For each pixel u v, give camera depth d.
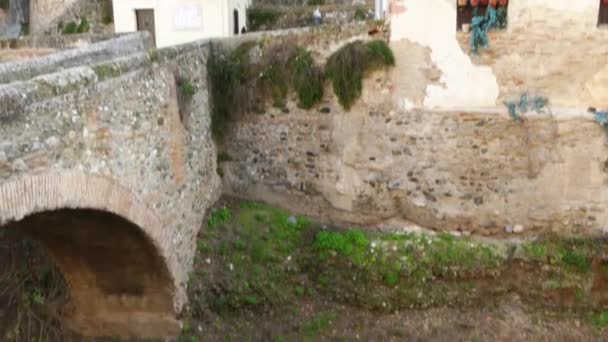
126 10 14.78
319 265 8.88
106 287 8.45
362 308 8.62
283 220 9.59
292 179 9.89
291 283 8.86
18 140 4.90
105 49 7.43
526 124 8.71
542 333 8.40
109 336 8.66
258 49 9.65
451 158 9.03
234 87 9.70
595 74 8.45
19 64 5.79
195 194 8.95
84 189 5.84
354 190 9.55
